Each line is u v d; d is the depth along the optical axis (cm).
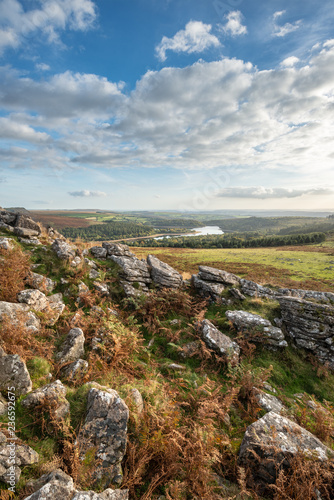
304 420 613
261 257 6969
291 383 856
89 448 376
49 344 634
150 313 1055
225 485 438
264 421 538
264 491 438
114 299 1079
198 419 558
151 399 545
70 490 307
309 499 390
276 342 955
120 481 367
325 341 955
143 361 773
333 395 829
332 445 541
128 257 1389
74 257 1145
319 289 3186
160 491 392
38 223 1456
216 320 1066
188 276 1606
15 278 807
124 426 414
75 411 438
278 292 1420
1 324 562
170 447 426
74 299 941
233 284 1334
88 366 594
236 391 637
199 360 847
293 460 445
